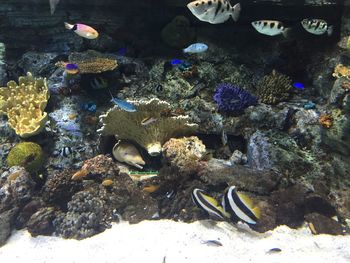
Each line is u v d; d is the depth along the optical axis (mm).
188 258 756
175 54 1457
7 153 1152
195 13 884
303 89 1334
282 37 1392
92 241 856
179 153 1049
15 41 1491
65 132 1202
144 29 1507
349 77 1071
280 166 1082
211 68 1358
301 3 1316
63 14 1442
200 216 920
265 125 1193
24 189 970
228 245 812
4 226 899
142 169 1183
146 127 1135
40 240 880
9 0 1428
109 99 1286
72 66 1187
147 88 1307
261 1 1334
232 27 1444
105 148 1232
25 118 1180
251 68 1402
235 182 971
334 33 1348
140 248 803
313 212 934
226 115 1225
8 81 1370
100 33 1462
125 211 960
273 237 856
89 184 1019
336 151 1070
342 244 823
